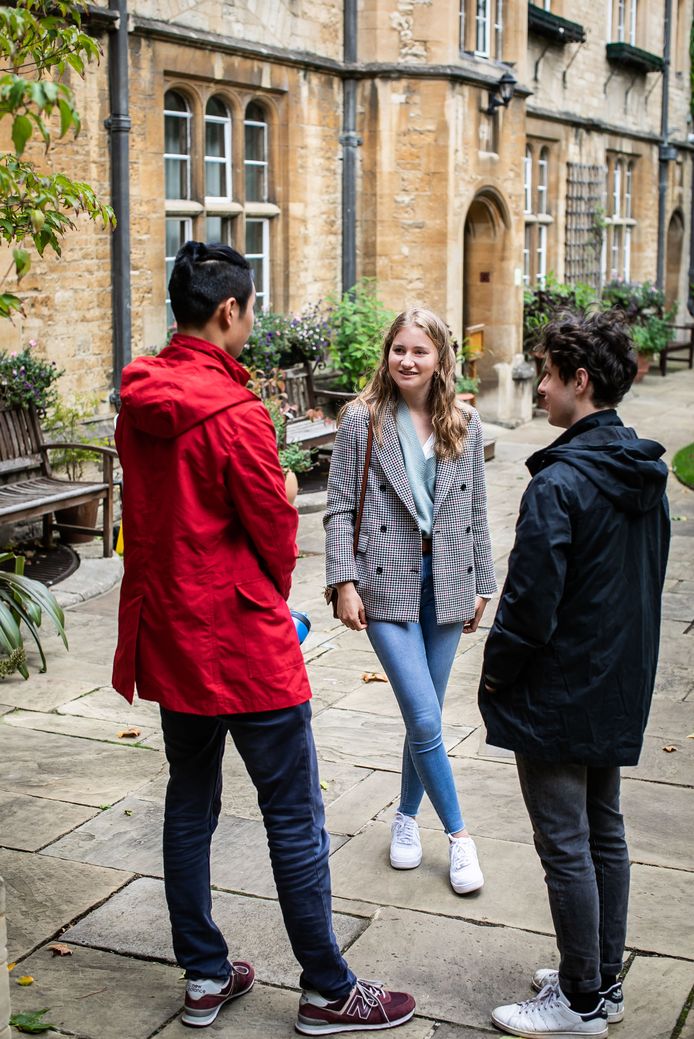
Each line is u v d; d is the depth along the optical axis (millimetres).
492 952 3100
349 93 10977
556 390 2678
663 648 5789
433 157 11070
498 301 12852
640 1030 2775
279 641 2613
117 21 8008
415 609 3303
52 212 3355
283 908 2689
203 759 2744
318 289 11008
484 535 3457
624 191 18781
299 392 10109
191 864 2756
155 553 2598
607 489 2527
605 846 2760
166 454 2574
